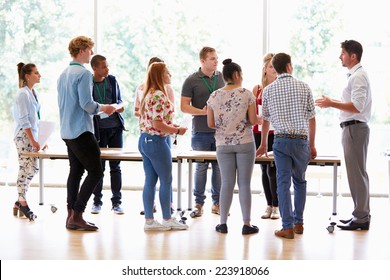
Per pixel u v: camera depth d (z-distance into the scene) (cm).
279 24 865
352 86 627
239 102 600
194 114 683
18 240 595
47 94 909
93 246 573
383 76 842
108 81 717
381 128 847
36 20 905
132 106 895
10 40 911
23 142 692
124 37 891
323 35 856
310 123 599
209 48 688
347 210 762
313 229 648
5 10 909
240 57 871
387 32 838
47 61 906
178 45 882
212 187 729
